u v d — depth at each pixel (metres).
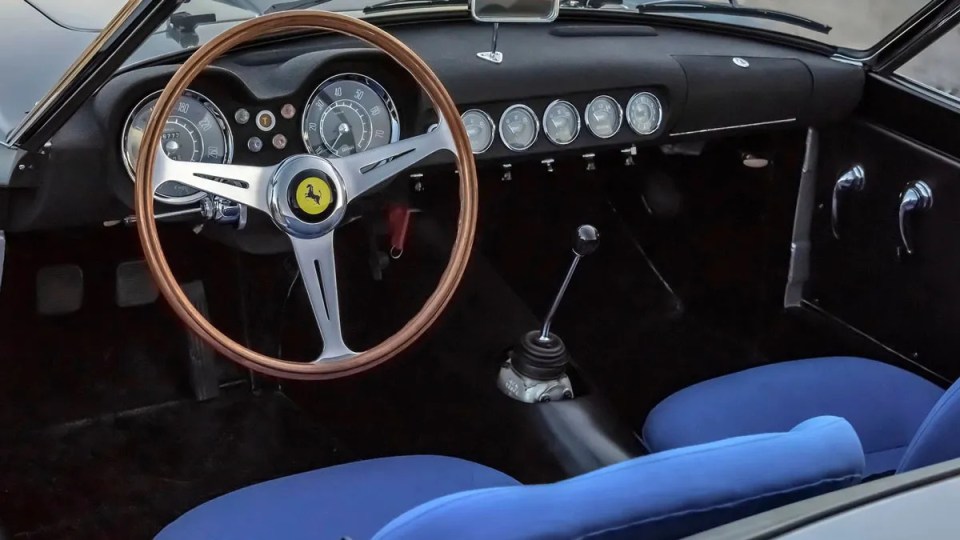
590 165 2.40
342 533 1.45
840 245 2.52
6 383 2.26
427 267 2.54
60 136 1.62
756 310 2.70
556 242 2.78
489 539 0.88
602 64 2.07
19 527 2.05
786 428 1.79
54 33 1.96
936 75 2.22
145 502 2.15
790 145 2.54
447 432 2.15
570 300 2.76
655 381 2.51
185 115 1.62
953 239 2.21
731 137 2.57
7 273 2.16
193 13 1.79
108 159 1.63
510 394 2.09
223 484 2.21
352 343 2.46
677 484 0.96
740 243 2.68
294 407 2.44
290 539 1.43
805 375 1.92
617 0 2.29
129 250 2.23
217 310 2.38
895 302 2.39
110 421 2.33
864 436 1.79
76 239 2.18
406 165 1.64
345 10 2.02
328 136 1.73
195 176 1.51
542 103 2.05
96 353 2.32
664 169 2.72
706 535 0.83
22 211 1.69
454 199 2.57
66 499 2.13
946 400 1.24
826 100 2.33
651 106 2.16
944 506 0.85
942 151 2.21
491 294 2.49
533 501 0.91
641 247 2.82
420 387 2.28
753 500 0.97
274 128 1.68
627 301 2.79
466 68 1.95
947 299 2.25
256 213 1.71
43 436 2.27
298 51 1.84
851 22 2.27
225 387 2.45
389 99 1.77
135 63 1.69
